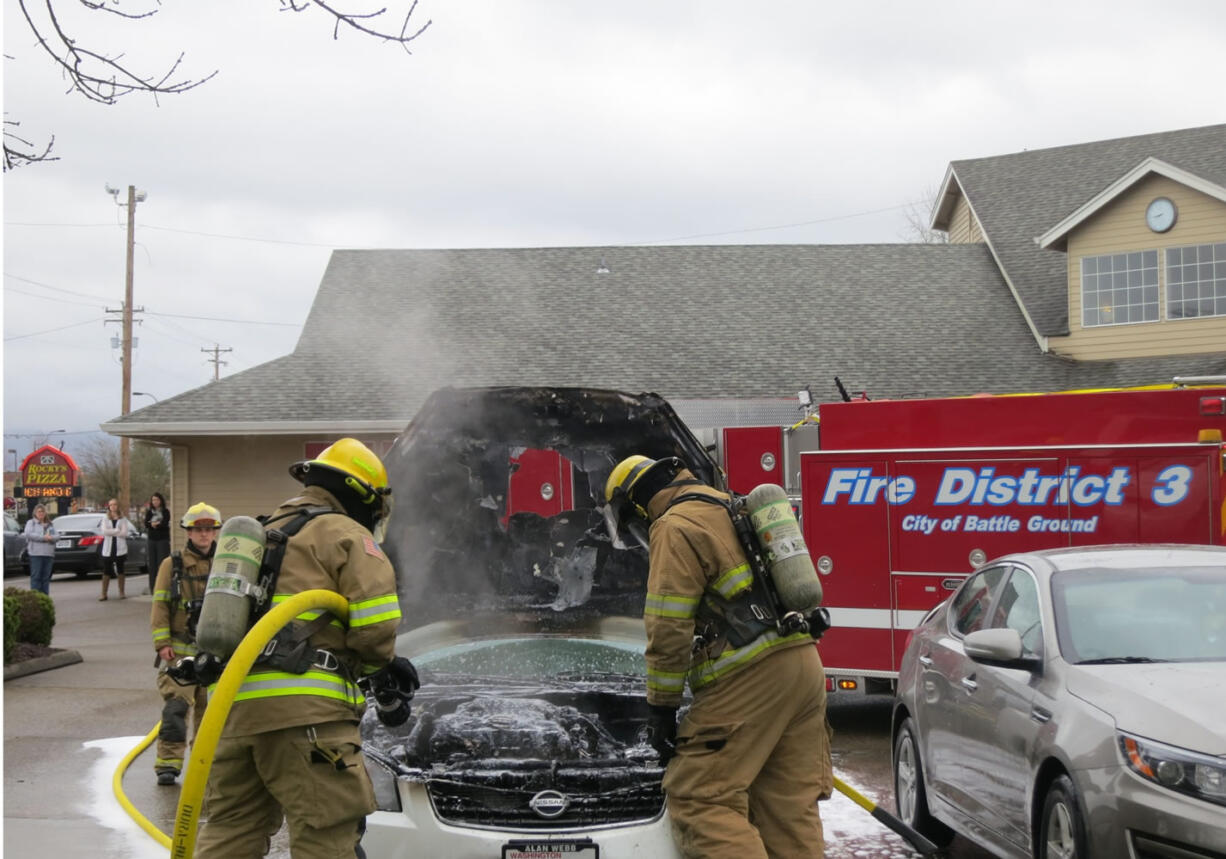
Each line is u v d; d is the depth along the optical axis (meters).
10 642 12.55
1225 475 8.91
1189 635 5.34
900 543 9.62
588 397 5.73
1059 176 24.55
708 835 4.21
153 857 6.34
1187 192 19.95
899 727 7.14
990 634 5.52
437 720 4.98
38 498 30.77
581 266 23.58
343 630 3.93
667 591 4.23
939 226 27.78
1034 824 5.13
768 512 4.39
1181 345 19.88
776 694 4.31
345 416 18.80
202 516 7.89
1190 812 4.34
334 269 23.53
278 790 3.78
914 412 10.02
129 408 36.06
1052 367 20.36
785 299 22.36
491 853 4.36
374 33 5.64
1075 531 9.18
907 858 6.28
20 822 7.00
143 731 9.77
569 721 5.00
